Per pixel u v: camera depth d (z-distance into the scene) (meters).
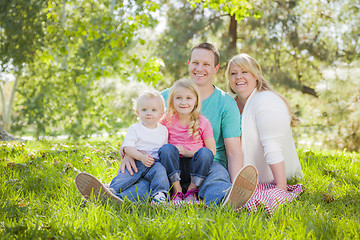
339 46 12.90
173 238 1.89
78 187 2.50
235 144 3.17
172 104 3.01
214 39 12.31
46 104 10.31
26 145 5.62
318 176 3.71
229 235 1.88
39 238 1.88
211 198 2.59
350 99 9.40
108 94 10.88
